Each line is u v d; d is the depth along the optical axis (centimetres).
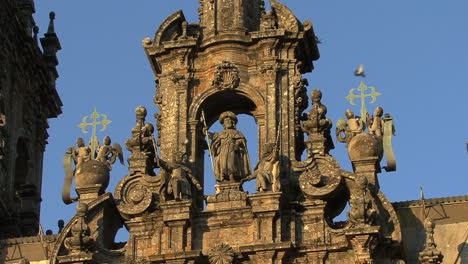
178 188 5025
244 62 5316
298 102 5244
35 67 6125
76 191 5162
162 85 5356
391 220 4941
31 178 6009
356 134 5109
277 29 5297
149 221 5069
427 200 5084
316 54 5450
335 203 5094
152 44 5391
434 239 5025
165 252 4975
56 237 5228
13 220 5731
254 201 4972
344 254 4903
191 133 5250
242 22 5381
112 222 5166
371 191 4978
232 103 5350
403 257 4944
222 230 5009
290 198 5059
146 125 5216
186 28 5391
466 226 5028
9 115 5875
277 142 5119
